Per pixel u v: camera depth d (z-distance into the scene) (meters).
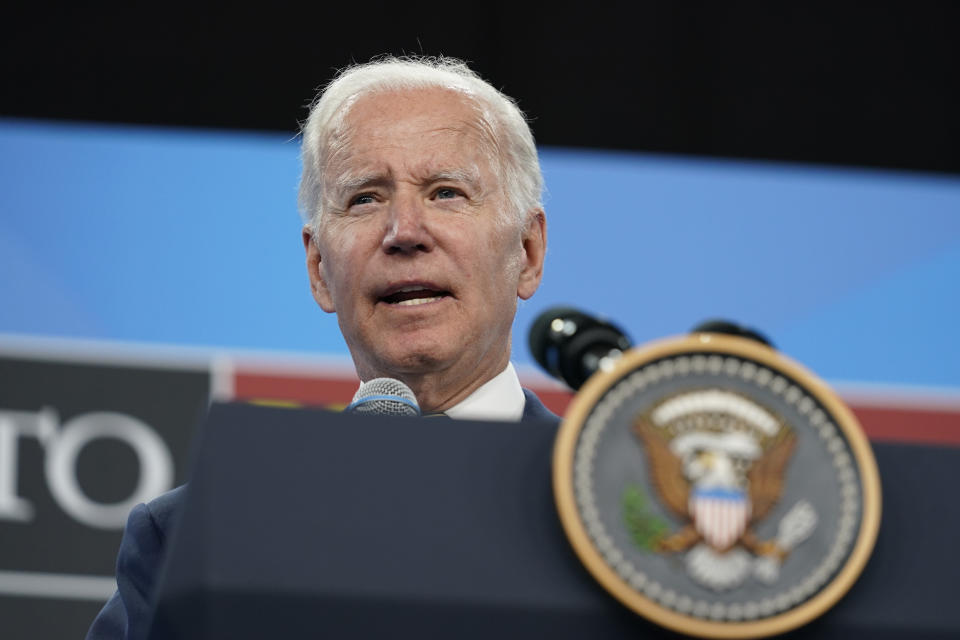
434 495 3.02
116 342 11.66
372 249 6.11
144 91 14.25
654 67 14.91
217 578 2.89
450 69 6.99
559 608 2.94
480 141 6.36
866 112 15.15
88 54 14.23
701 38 15.02
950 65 15.22
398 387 3.94
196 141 12.29
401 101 6.35
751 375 3.12
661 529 2.98
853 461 3.06
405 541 2.96
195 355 11.73
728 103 14.98
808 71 15.16
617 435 3.04
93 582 11.02
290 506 2.97
